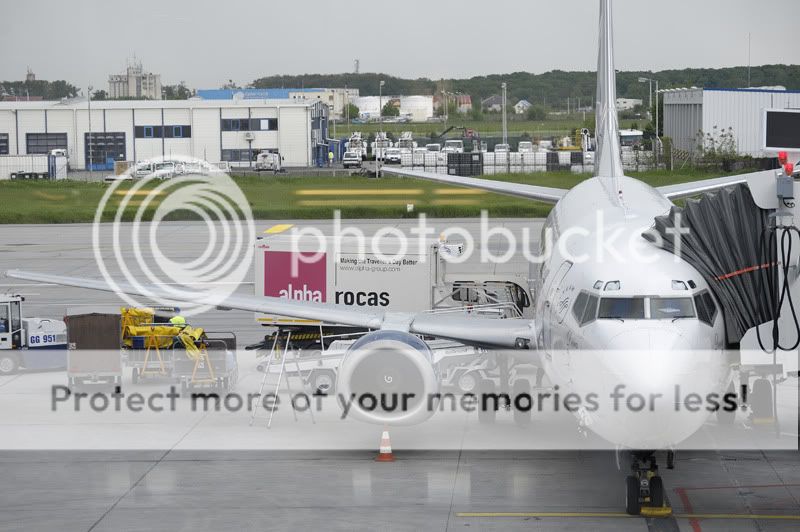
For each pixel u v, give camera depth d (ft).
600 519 113.91
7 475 131.44
